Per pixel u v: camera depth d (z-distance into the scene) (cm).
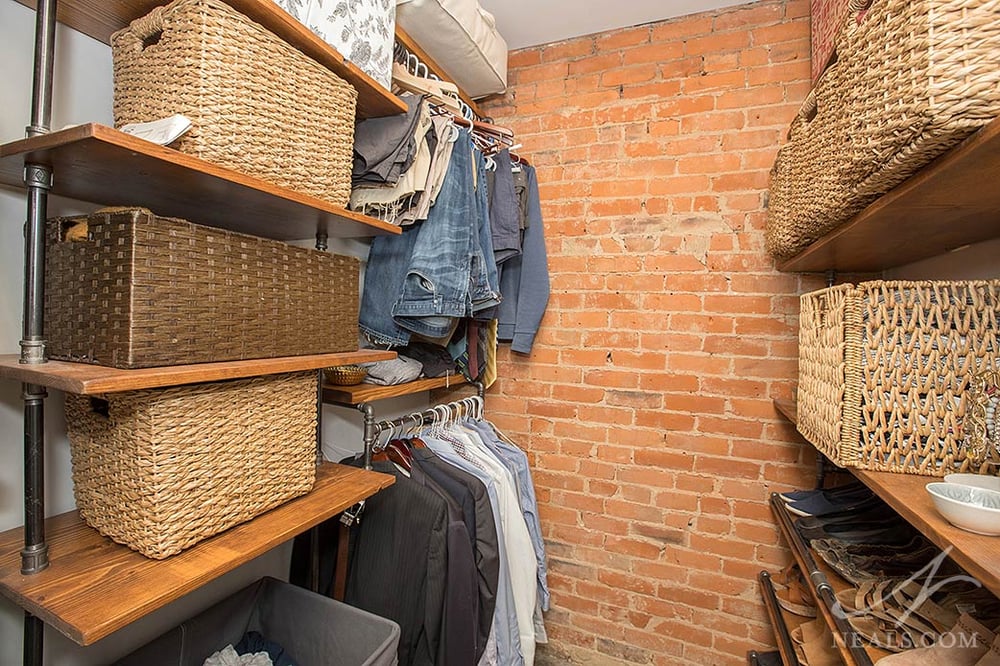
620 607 190
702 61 178
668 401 183
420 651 124
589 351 195
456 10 148
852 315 91
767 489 171
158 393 73
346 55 106
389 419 194
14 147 66
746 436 174
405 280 139
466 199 145
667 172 183
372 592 131
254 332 87
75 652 92
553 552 200
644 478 187
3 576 70
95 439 81
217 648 116
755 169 172
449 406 179
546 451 201
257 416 90
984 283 83
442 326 142
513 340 197
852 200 88
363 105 121
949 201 78
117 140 61
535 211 195
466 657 124
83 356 73
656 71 184
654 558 185
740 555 175
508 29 189
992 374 81
